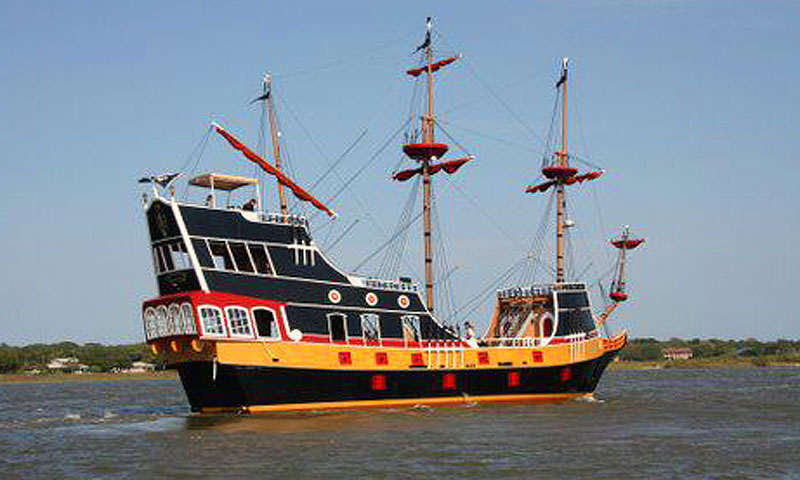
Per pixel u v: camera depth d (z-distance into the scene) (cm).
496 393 7544
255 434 5512
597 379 8481
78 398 11769
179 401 10300
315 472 4384
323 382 6544
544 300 8319
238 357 6106
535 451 4994
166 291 6247
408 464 4581
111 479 4291
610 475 4378
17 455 4972
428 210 8488
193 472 4406
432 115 8569
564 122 9319
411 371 7000
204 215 6138
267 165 6975
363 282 6881
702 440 5491
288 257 6494
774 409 7594
